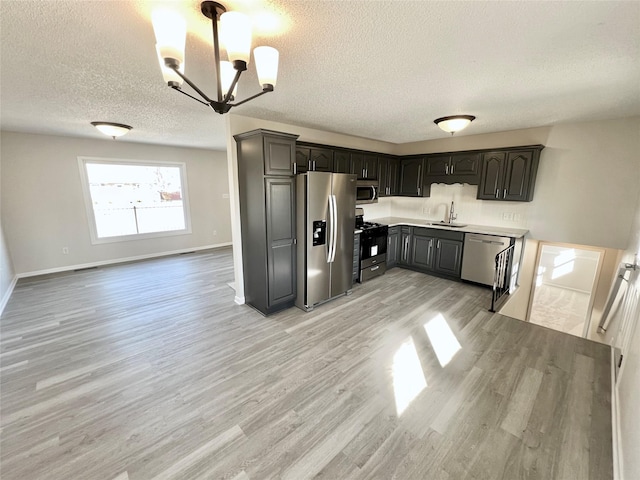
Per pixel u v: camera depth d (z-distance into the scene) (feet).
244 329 9.89
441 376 7.45
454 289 13.70
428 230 15.70
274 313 11.14
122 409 6.35
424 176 16.56
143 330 9.84
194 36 5.13
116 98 8.71
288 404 6.51
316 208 10.87
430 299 12.50
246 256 11.55
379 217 18.62
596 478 4.83
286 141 10.20
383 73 6.83
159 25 3.76
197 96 8.50
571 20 4.59
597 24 4.68
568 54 5.80
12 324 10.23
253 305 11.65
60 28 4.81
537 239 13.65
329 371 7.66
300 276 11.32
